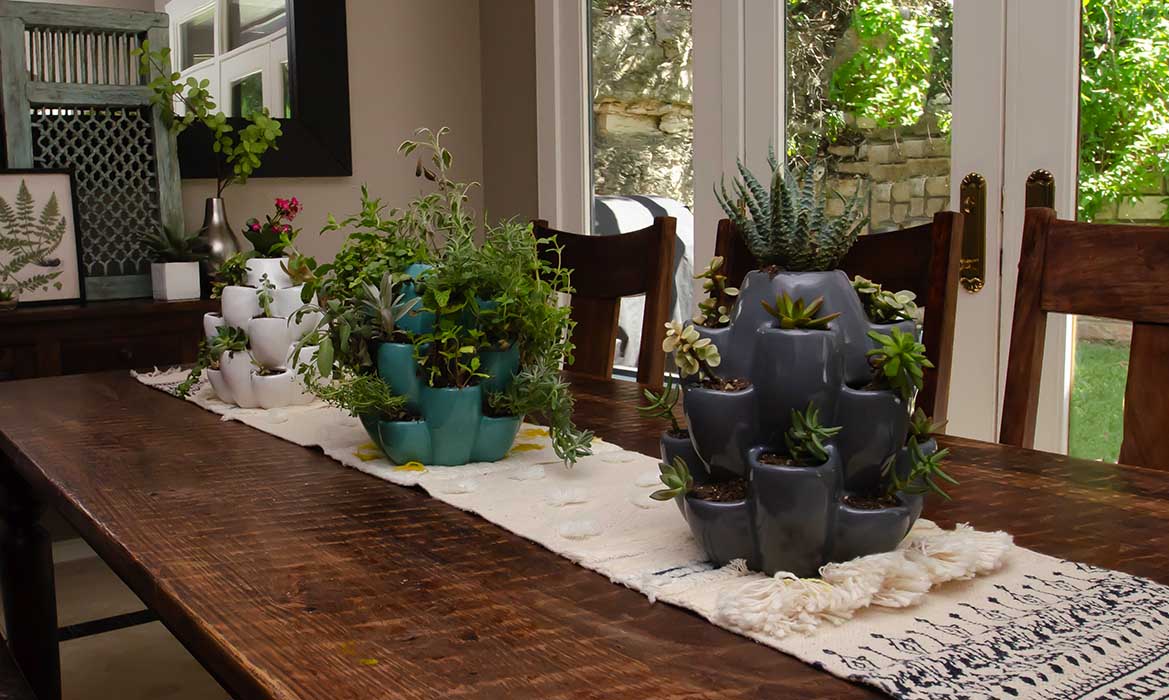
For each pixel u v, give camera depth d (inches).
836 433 31.3
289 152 138.6
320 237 144.0
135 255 124.3
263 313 64.7
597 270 83.7
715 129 120.0
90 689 87.2
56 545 125.6
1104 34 86.5
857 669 25.7
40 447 55.0
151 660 93.5
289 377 63.7
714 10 118.5
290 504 43.2
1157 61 83.6
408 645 28.1
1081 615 29.3
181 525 40.2
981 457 50.1
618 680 25.7
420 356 48.1
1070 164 89.0
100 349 113.3
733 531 32.8
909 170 100.7
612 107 134.7
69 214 117.3
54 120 118.1
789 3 110.8
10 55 113.9
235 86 132.5
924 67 98.5
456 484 44.6
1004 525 38.8
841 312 32.7
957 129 95.9
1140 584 31.7
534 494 43.7
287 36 136.9
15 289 113.7
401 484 46.1
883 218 103.7
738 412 32.5
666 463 36.3
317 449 54.1
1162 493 43.1
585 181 139.4
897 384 31.9
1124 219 86.7
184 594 32.4
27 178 114.8
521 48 147.5
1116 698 24.3
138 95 121.7
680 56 124.3
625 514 40.4
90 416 63.7
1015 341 58.6
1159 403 53.5
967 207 95.3
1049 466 48.1
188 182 133.5
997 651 26.9
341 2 140.9
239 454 52.9
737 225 34.8
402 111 149.1
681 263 126.9
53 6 115.9
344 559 35.9
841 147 106.9
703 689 25.1
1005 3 91.7
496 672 26.2
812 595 28.6
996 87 92.7
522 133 149.3
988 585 31.9
